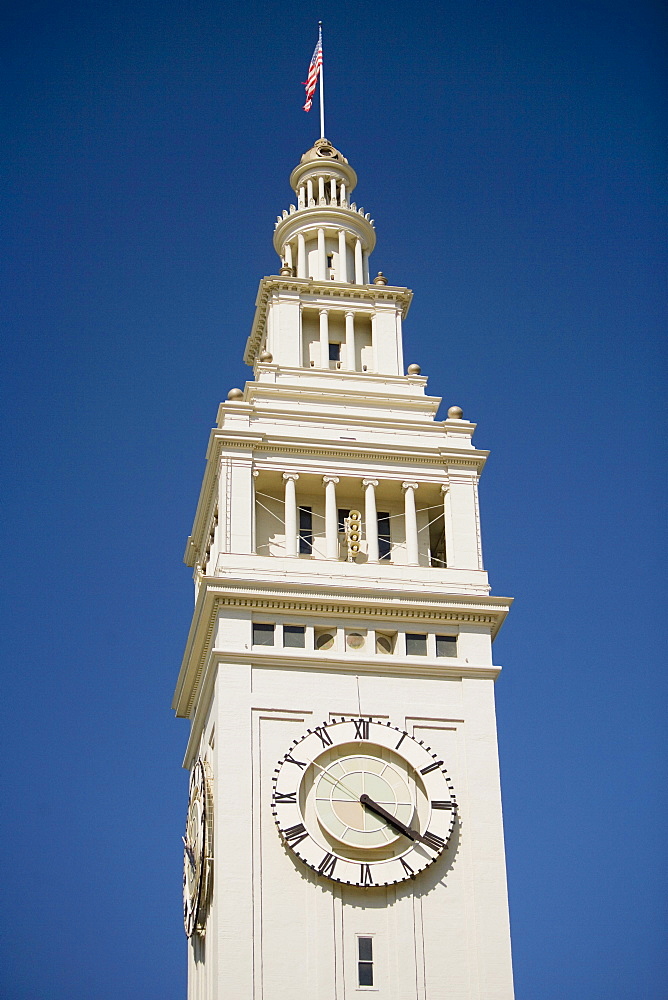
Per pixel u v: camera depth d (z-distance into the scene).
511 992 64.25
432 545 77.06
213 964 64.12
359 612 71.69
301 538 75.44
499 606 72.56
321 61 97.00
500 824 67.75
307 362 82.94
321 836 66.38
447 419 78.75
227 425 76.12
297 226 88.81
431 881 66.31
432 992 64.06
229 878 65.00
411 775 68.31
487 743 69.69
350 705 69.56
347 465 76.00
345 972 63.97
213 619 71.19
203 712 72.81
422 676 70.81
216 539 75.25
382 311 83.75
